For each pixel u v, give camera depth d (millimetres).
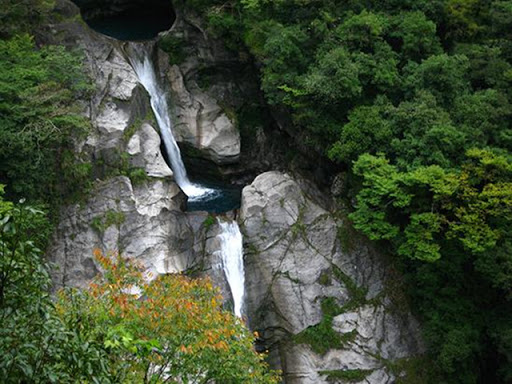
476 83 36938
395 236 32625
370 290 34500
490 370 34250
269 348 33562
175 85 41719
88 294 16891
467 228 29469
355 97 35406
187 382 16172
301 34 36219
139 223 33469
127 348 10734
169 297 17219
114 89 36562
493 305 33094
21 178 30312
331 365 32688
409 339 33688
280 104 39344
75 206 33125
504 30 38000
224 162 41688
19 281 9023
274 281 33875
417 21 36438
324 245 34844
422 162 32062
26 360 8664
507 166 30047
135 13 49156
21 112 29859
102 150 34344
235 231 34844
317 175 39062
